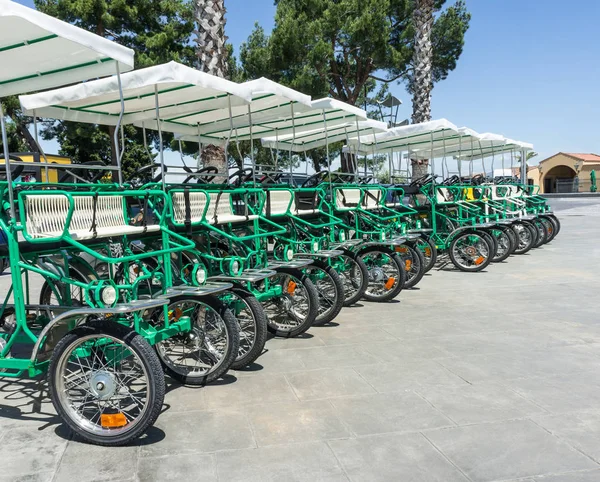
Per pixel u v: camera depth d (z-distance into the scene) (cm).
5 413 349
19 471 274
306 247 600
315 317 501
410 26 1526
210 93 510
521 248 1054
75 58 401
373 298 653
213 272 487
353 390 374
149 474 269
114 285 316
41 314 412
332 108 650
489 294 682
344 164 1336
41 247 369
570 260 952
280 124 743
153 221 468
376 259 671
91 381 307
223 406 351
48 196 329
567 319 551
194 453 289
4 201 324
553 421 319
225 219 473
